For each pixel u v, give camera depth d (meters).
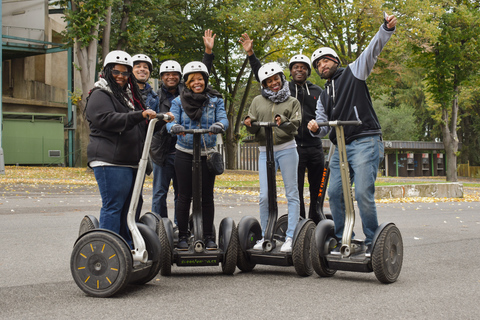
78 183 16.11
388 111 45.62
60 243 5.86
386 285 3.94
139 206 4.26
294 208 4.59
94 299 3.41
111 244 3.45
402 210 11.51
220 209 10.34
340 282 4.05
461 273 4.43
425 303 3.37
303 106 5.55
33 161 29.41
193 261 4.23
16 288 3.73
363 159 4.09
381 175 41.19
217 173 4.40
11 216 8.41
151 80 25.03
